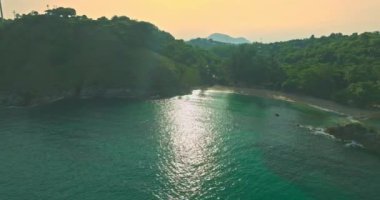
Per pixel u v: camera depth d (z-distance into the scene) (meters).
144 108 142.75
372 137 101.31
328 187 73.38
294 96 179.62
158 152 91.50
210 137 105.38
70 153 89.50
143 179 75.00
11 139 99.88
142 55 191.00
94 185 71.75
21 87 157.00
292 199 67.75
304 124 123.50
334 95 166.88
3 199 65.56
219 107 148.50
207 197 67.75
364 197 69.31
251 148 96.31
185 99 164.62
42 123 117.44
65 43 182.75
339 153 94.06
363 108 151.00
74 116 127.81
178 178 76.00
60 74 168.62
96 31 196.38
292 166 84.19
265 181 75.31
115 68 177.62
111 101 155.88
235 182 74.56
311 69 181.62
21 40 179.62
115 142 98.69
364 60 198.62
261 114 137.50
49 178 74.69
